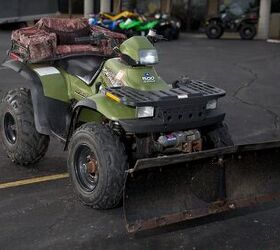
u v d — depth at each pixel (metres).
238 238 4.38
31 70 5.51
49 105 5.33
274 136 7.50
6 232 4.36
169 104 4.45
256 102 9.63
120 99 4.36
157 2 24.11
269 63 14.52
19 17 21.80
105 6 22.47
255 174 4.57
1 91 9.75
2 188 5.24
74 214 4.71
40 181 5.46
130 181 3.91
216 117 4.77
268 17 22.00
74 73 5.32
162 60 14.46
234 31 21.78
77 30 5.64
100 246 4.18
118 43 5.61
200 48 17.81
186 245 4.24
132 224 3.93
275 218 4.76
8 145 5.80
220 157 4.27
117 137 4.53
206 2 23.95
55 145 6.62
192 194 4.25
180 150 4.71
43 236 4.31
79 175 4.75
